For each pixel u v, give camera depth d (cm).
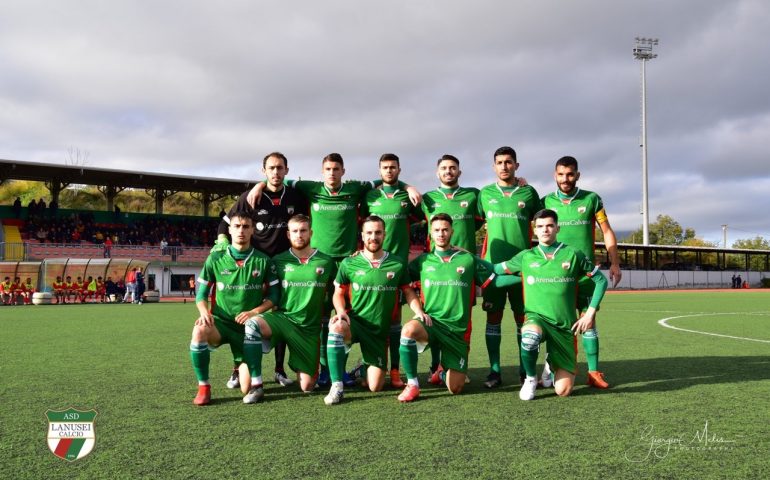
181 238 3572
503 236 539
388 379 533
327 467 272
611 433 330
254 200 531
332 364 430
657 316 1381
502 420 364
